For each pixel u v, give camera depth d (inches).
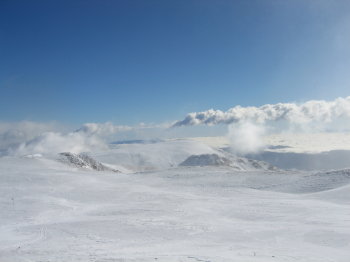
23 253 735.7
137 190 1889.8
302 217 1127.6
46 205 1430.9
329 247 746.8
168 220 1131.3
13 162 2854.3
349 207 1288.1
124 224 1067.9
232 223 1081.4
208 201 1534.2
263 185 2086.6
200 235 912.3
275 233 911.0
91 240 866.1
